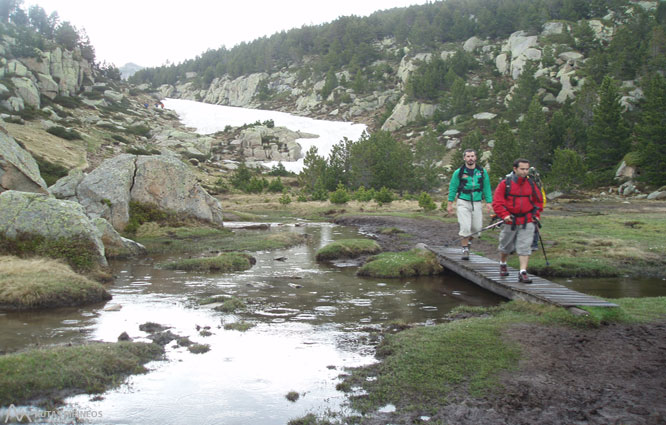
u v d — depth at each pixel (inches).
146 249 511.8
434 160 2255.2
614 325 214.1
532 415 134.2
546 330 207.9
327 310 267.7
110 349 180.4
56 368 159.0
